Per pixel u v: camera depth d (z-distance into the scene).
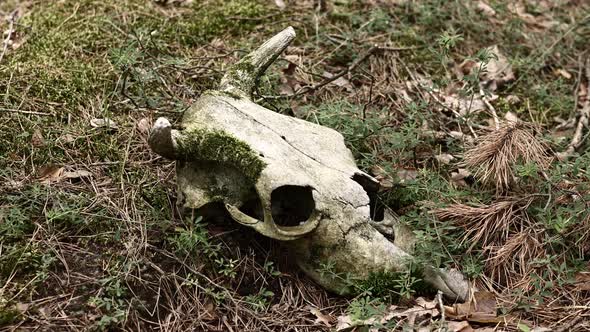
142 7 2.11
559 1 2.34
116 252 1.65
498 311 1.65
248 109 1.68
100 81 1.93
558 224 1.66
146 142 1.83
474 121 2.00
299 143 1.67
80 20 2.06
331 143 1.70
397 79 2.06
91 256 1.64
